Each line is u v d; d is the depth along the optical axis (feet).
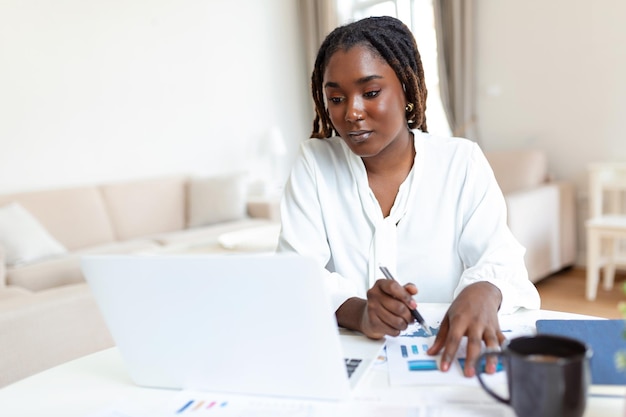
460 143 3.27
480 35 12.50
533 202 9.75
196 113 14.38
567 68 11.14
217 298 1.94
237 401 2.07
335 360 1.91
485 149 12.80
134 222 12.32
